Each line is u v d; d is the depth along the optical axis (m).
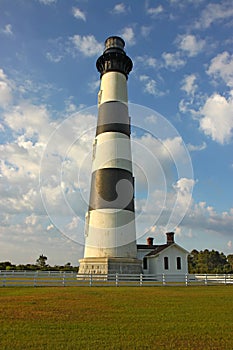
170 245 38.72
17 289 23.42
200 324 12.08
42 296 18.97
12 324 11.62
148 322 12.29
